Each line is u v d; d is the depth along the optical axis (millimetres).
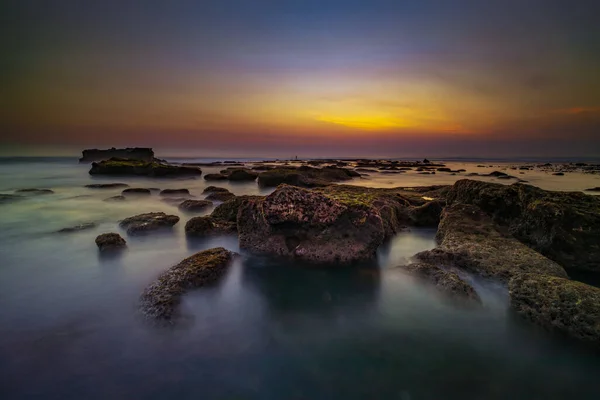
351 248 8914
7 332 5930
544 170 53938
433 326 6590
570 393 4941
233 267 8562
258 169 44406
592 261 8570
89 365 5191
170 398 4723
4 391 4648
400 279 7918
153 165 34750
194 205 16375
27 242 11055
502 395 4891
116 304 7008
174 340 5832
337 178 33719
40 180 29828
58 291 7598
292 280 8609
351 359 5645
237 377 5168
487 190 12281
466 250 8828
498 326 6477
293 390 4969
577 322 5602
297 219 9039
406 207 14680
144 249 10539
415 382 5145
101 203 18250
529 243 9828
